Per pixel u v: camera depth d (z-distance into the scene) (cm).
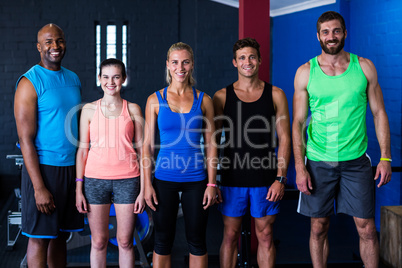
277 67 744
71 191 292
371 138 513
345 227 503
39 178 276
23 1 712
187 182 279
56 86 280
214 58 771
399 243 368
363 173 284
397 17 454
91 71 741
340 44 274
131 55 754
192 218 281
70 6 727
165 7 753
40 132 279
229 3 756
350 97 276
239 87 294
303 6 640
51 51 276
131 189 283
